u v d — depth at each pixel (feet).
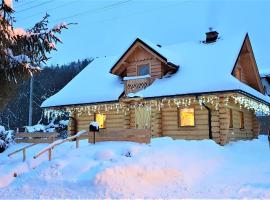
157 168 33.96
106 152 39.19
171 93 60.03
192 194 28.25
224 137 58.49
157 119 65.87
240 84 58.23
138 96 63.05
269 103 74.95
